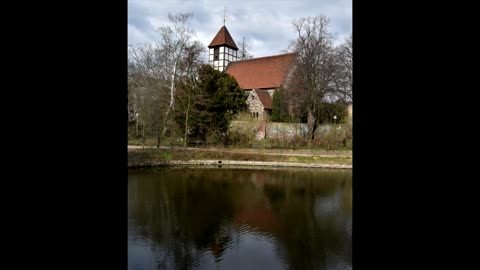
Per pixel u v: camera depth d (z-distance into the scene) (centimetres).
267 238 801
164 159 2166
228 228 881
